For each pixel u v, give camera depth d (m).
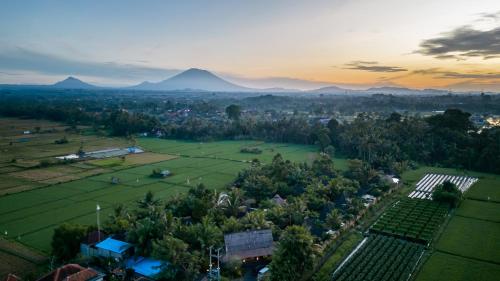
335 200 94.19
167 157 160.62
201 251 63.47
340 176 111.56
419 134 156.25
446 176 125.62
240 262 61.84
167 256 57.25
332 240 71.50
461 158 139.12
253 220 73.00
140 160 153.50
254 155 163.75
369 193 102.12
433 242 71.69
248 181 103.19
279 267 54.22
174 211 81.19
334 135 177.38
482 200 98.25
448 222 82.62
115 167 139.25
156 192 106.31
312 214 81.31
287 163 118.94
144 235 64.12
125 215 76.56
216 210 80.31
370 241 72.25
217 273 59.06
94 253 65.38
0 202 97.06
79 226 69.06
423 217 84.00
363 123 166.12
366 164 124.06
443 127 157.62
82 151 161.75
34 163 143.38
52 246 66.44
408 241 72.75
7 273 60.19
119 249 63.69
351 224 80.25
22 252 67.88
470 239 72.69
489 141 140.38
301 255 55.84
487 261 63.31
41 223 82.12
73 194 104.31
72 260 62.66
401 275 58.78
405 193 105.44
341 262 64.06
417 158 147.38
